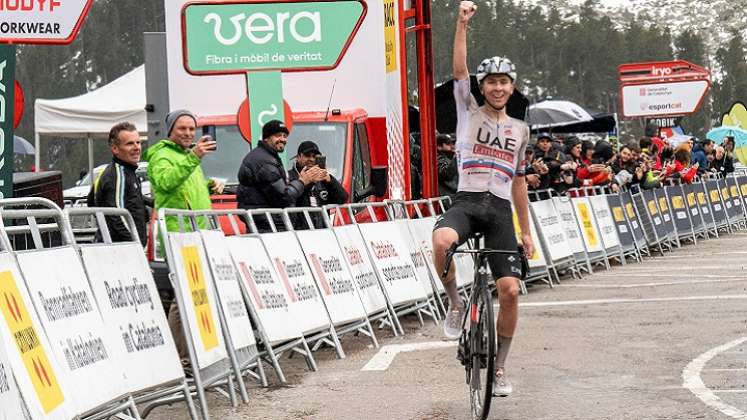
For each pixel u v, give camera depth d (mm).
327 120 14789
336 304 11117
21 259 5871
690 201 26922
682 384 8461
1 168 8961
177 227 9383
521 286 16500
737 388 8211
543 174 19547
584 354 10125
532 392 8391
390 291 12648
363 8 12664
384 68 15711
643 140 26281
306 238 11000
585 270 20406
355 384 9125
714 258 21625
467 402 8117
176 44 15055
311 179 11953
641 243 22688
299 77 15516
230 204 13727
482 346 7262
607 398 8016
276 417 7895
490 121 7676
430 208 15711
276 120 11812
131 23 190625
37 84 177125
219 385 8461
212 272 8625
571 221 19219
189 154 9359
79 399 6160
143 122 25500
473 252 7391
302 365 10461
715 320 12141
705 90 38031
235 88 15117
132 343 7059
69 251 6496
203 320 8180
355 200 14484
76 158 152250
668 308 13445
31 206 11578
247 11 12703
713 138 42156
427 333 12398
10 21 8930
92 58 185500
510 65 7625
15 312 5645
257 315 9422
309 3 12703
